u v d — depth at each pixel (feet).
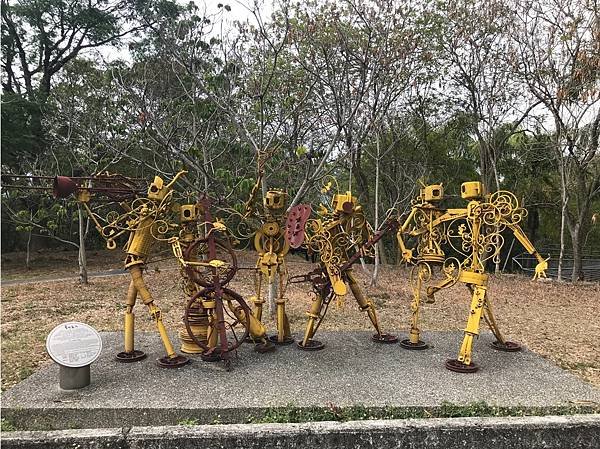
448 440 11.34
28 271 47.85
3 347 19.67
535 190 54.75
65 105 39.19
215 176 26.14
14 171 45.57
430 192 17.62
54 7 52.80
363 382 14.56
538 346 20.22
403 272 46.14
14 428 12.52
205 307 16.40
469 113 48.93
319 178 24.61
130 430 10.98
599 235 62.90
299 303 29.22
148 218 16.29
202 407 12.60
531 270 53.93
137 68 34.32
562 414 12.78
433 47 41.29
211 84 25.99
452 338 20.01
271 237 18.51
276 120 30.14
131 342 16.81
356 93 26.48
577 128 42.09
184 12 40.50
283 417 12.40
